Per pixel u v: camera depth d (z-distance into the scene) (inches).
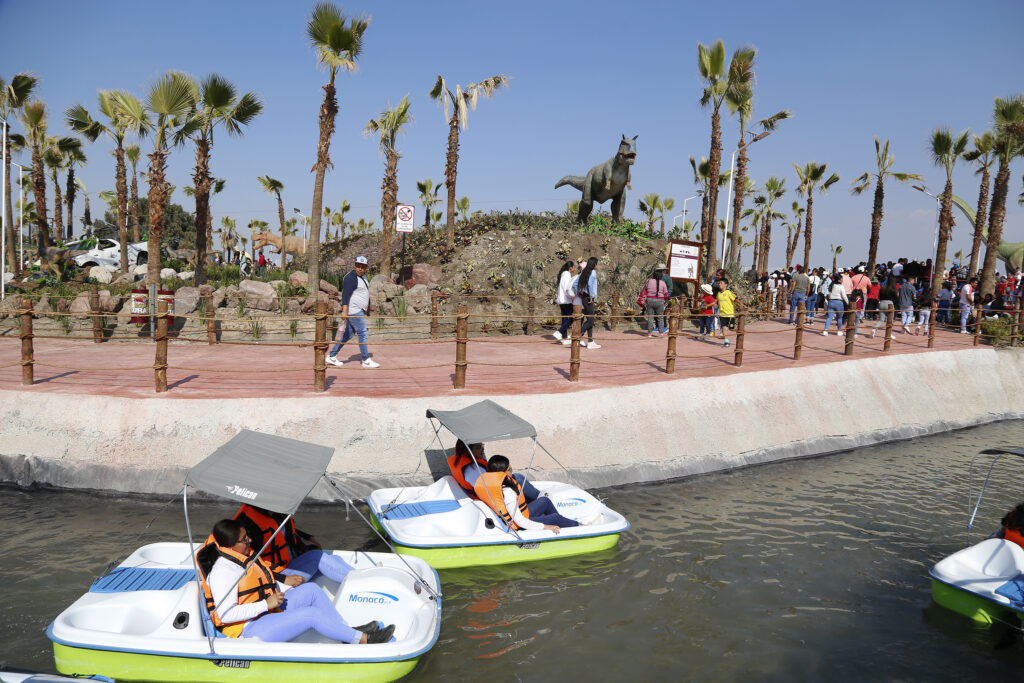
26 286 859.4
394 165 856.3
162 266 1051.3
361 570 221.8
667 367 463.5
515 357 529.0
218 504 327.3
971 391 601.3
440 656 210.7
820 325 847.7
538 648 217.9
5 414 346.0
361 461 347.9
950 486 403.2
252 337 628.1
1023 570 235.0
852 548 307.6
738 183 1254.9
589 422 394.0
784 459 450.3
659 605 249.8
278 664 181.5
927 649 223.6
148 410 344.2
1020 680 206.7
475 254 882.8
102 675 175.5
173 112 663.1
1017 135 922.7
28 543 276.5
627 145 968.3
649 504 358.6
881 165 1398.9
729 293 622.5
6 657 196.5
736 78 1027.3
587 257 882.8
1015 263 1392.7
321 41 674.8
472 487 290.8
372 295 727.7
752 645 223.9
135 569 219.0
